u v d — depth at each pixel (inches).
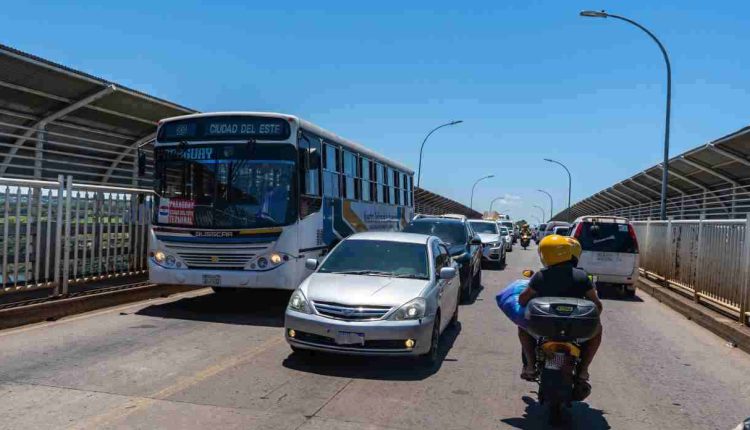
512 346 358.0
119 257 483.2
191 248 424.5
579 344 223.3
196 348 321.7
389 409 231.5
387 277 321.1
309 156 442.9
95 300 431.2
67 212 419.5
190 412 218.4
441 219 623.8
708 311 470.9
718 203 1004.6
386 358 315.9
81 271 441.7
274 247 417.1
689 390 277.7
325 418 217.8
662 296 609.6
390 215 738.2
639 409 245.6
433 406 237.6
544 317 211.3
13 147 571.5
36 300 394.6
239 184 424.8
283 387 255.1
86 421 205.0
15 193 376.8
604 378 294.7
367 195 633.6
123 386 247.8
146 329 368.2
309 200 449.7
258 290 561.6
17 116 563.2
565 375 208.8
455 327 416.5
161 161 439.5
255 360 299.9
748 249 403.5
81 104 569.6
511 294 244.4
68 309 404.5
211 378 264.4
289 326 291.9
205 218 423.2
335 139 526.0
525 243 1782.7
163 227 430.9
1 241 368.2
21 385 244.4
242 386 254.2
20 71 493.0
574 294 224.5
